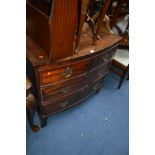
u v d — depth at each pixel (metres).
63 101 1.38
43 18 0.90
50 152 1.35
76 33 1.06
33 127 1.41
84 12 0.97
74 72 1.20
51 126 1.52
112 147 1.47
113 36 1.44
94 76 1.46
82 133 1.52
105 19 1.39
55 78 1.12
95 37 1.24
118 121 1.68
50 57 0.99
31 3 0.99
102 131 1.57
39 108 1.29
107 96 1.92
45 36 0.97
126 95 1.97
